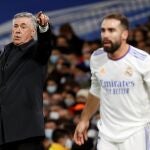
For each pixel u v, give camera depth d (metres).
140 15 34.44
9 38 34.31
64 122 26.48
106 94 15.66
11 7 34.34
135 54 15.51
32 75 15.43
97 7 34.38
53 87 31.45
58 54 33.84
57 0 34.66
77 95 27.30
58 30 34.72
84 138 16.47
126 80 15.43
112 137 15.55
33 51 15.42
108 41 15.34
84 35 34.47
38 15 15.05
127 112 15.51
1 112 15.30
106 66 15.65
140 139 15.45
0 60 15.71
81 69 32.56
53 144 22.95
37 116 15.32
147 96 15.59
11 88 15.34
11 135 15.23
